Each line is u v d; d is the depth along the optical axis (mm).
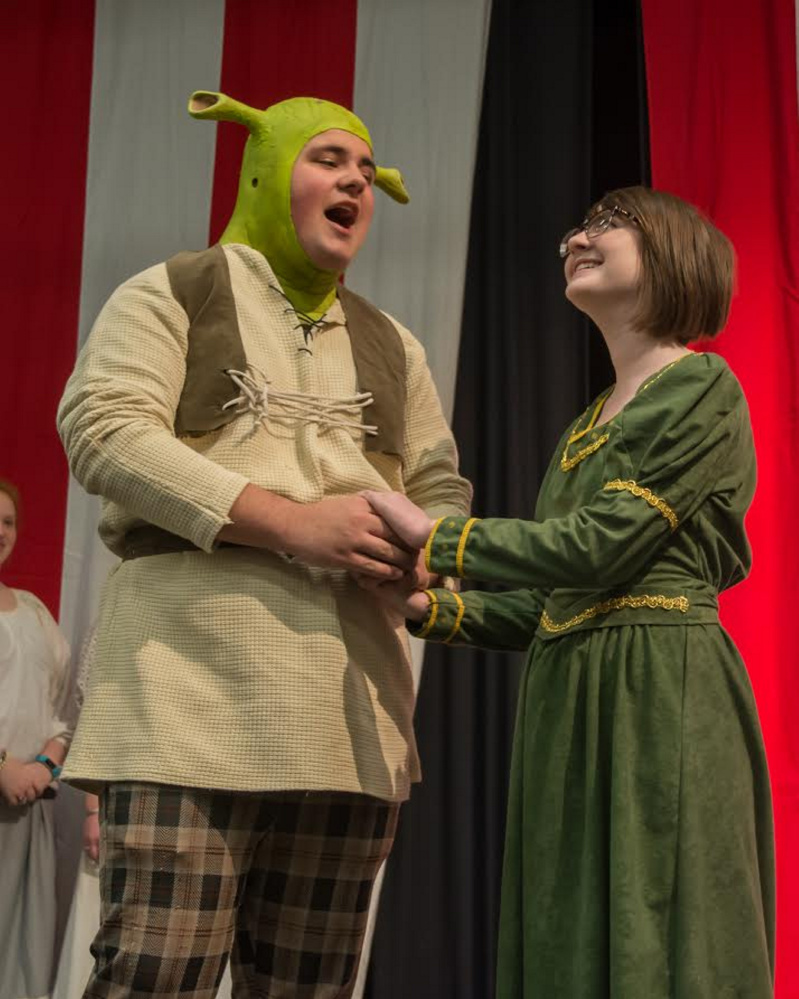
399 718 1558
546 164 3137
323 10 3182
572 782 1429
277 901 1557
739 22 2877
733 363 2715
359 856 1562
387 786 1495
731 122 2826
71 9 3293
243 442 1515
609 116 3252
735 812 1382
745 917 1350
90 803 2725
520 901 1467
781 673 2576
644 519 1405
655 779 1364
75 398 1491
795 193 2764
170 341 1537
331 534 1456
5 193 3223
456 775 2928
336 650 1469
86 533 3072
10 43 3285
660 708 1386
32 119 3252
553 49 3184
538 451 3039
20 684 2816
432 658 3004
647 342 1574
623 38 3275
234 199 3143
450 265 2988
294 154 1654
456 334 2951
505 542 1452
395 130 3086
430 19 3129
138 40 3258
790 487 2648
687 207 1612
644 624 1427
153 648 1454
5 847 2740
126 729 1425
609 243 1577
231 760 1400
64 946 2650
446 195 3031
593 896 1355
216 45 3215
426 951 2863
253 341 1572
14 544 3059
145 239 3158
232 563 1472
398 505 1511
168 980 1377
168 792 1397
